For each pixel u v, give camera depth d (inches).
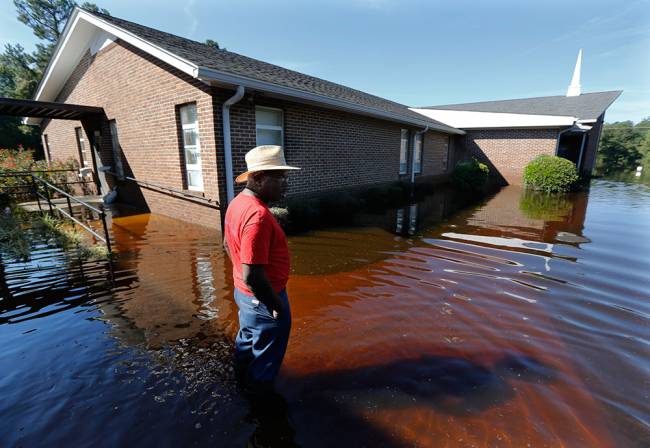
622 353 109.8
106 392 88.4
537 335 120.2
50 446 71.2
